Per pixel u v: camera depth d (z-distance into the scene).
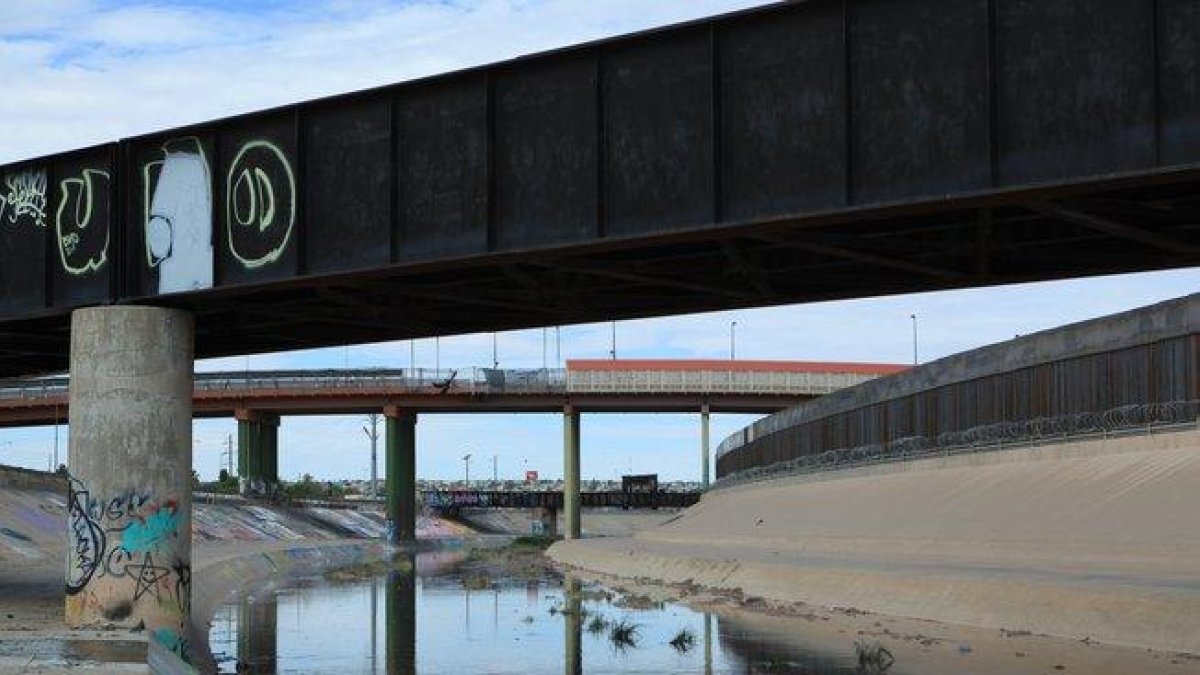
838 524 68.44
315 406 136.75
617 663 30.30
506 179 24.20
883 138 20.55
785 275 27.17
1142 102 18.59
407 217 25.36
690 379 133.75
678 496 184.88
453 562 94.00
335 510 169.75
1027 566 42.81
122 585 27.66
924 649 30.92
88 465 28.30
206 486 183.62
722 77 22.14
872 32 20.83
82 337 28.92
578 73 23.67
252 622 42.44
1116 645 29.72
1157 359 54.19
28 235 30.73
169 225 28.55
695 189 22.22
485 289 29.33
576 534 132.62
